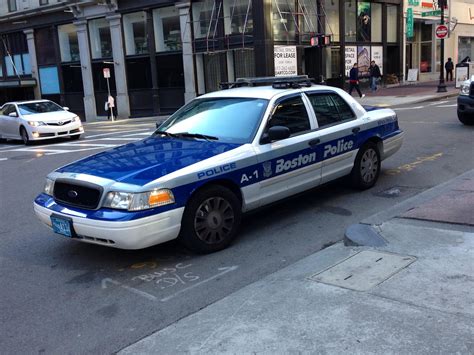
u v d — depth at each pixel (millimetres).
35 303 4488
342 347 3271
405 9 32469
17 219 7289
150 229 4824
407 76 33906
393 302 3809
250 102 6258
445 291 3924
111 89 30625
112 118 28172
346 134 6977
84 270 5188
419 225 5406
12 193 9102
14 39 35906
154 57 28047
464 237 4984
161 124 6828
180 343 3561
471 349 3145
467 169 8664
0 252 5867
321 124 6707
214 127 6137
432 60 35750
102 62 30391
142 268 5145
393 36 32375
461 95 13375
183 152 5535
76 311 4293
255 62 24359
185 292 4539
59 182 5289
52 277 5059
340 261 4719
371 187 7738
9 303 4516
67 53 32656
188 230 5191
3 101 38344
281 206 7066
